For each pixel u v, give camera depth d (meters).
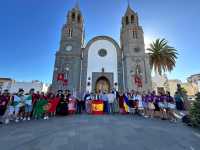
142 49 26.00
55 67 23.97
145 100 11.62
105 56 25.75
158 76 33.88
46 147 4.40
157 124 8.02
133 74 23.94
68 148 4.32
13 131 6.24
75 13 28.80
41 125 7.44
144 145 4.64
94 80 24.17
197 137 5.65
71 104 12.52
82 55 26.91
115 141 4.97
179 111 12.89
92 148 4.34
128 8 30.66
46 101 10.39
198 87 41.62
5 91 9.09
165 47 29.03
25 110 9.29
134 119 9.62
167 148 4.42
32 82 35.72
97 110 12.76
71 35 26.97
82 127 6.96
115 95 13.45
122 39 29.73
